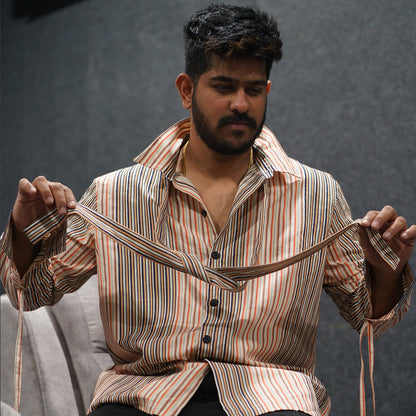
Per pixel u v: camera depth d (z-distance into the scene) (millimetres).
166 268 2268
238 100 2211
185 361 2156
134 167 2459
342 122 3838
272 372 2117
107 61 5055
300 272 2289
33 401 2920
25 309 2373
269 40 2229
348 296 2414
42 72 5461
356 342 3723
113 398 2121
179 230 2322
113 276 2295
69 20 5324
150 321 2238
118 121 4941
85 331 3064
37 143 5406
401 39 3691
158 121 4719
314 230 2357
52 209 2115
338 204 2451
